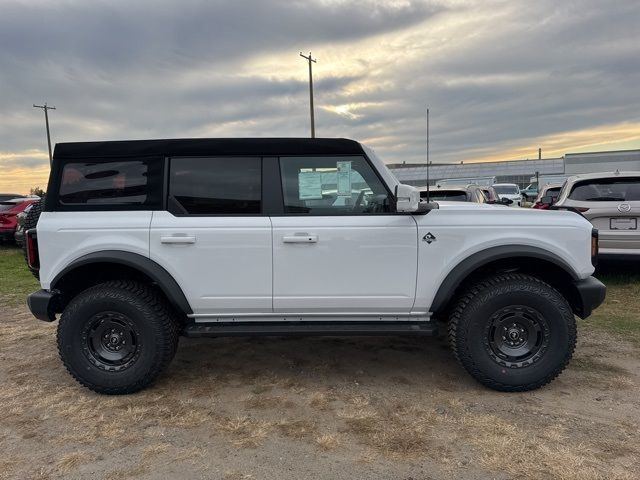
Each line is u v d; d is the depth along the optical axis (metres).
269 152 3.62
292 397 3.56
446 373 3.97
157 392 3.68
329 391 3.65
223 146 3.62
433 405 3.39
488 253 3.50
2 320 5.83
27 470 2.70
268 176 3.62
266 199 3.62
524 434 2.98
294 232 3.53
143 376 3.57
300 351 4.52
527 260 3.66
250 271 3.56
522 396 3.51
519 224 3.56
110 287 3.60
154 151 3.63
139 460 2.78
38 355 4.57
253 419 3.24
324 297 3.58
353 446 2.88
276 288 3.57
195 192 3.63
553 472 2.59
